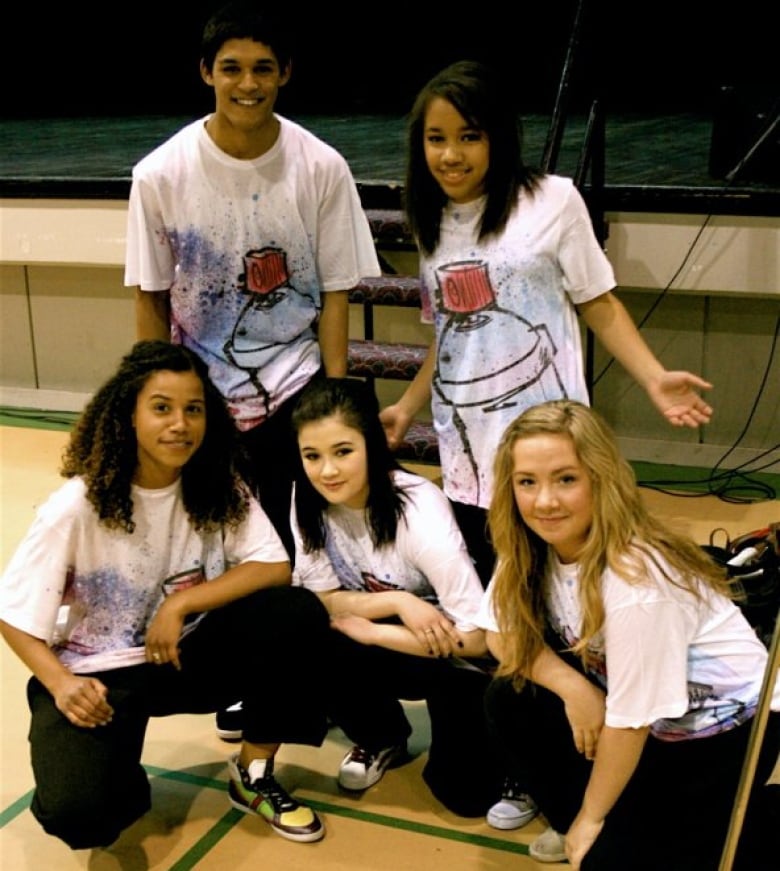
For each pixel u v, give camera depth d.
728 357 4.07
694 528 3.67
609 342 2.46
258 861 2.20
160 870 2.18
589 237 2.38
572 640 1.98
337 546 2.35
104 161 5.09
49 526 2.11
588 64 4.15
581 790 2.05
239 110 2.38
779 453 4.09
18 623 2.10
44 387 5.11
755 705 1.87
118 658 2.20
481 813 2.30
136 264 2.56
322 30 6.41
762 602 2.51
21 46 6.82
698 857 1.88
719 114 4.00
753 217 3.73
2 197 4.62
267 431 2.62
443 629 2.22
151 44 6.70
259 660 2.22
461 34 6.23
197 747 2.58
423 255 2.47
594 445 1.84
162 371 2.09
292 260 2.56
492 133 2.29
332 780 2.44
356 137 5.67
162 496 2.17
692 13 5.89
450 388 2.47
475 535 2.54
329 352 2.71
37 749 2.09
